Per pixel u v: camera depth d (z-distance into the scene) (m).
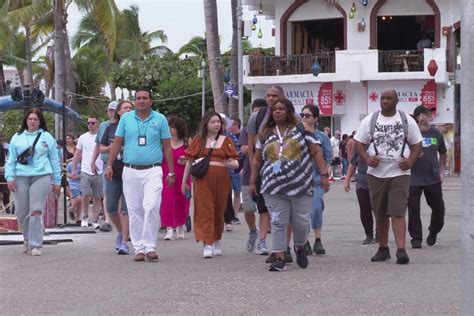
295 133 20.17
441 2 77.50
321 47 83.31
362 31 79.44
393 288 18.09
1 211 37.41
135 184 22.47
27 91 32.78
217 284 18.78
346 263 21.80
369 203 25.88
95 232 30.31
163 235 29.30
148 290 18.11
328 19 81.75
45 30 82.69
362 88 79.06
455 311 15.71
